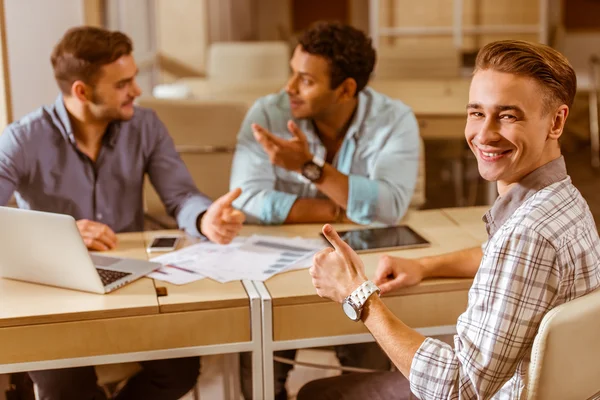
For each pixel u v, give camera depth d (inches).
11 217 62.6
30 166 82.8
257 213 84.0
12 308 60.1
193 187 88.6
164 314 60.8
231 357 87.0
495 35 276.1
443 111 163.9
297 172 81.7
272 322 62.4
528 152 46.8
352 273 53.4
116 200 87.0
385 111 88.8
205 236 78.7
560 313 44.2
